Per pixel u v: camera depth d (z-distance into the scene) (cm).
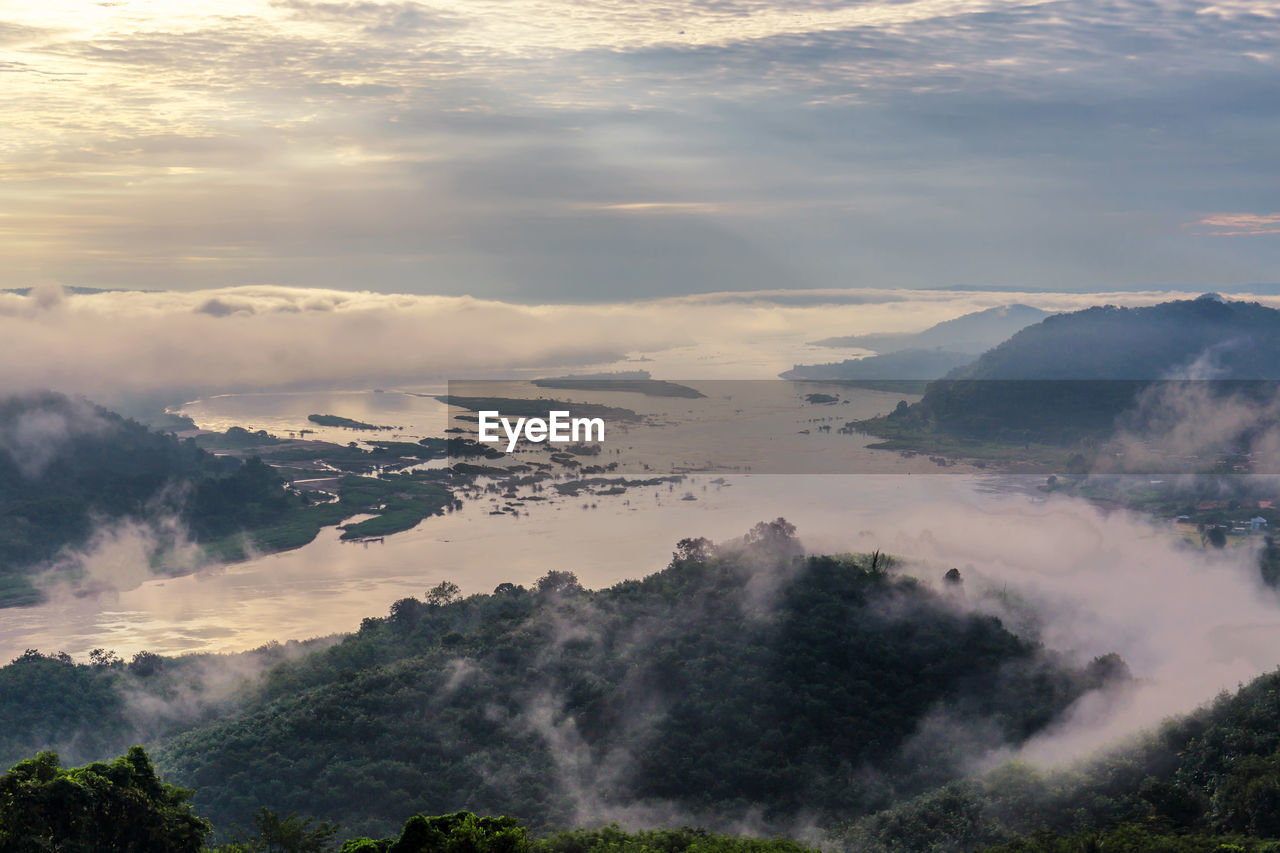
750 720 16462
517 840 9206
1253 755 12288
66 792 9100
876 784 14775
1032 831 12044
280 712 17775
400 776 15375
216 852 10988
